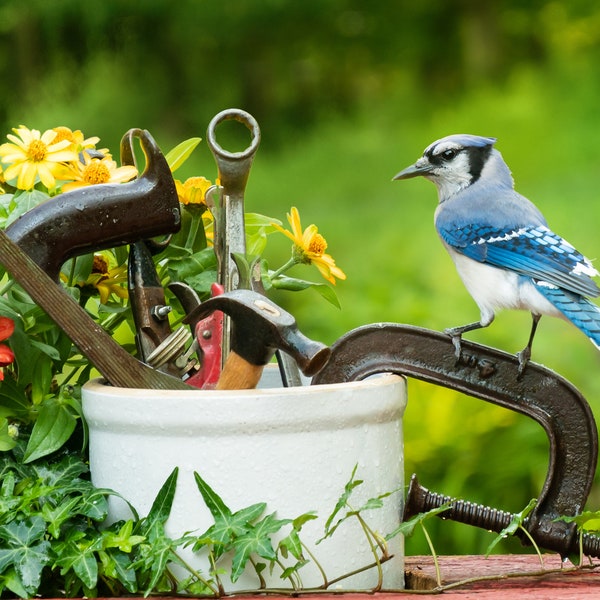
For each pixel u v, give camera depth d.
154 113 24.31
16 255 3.55
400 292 12.12
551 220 17.81
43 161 4.16
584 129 23.70
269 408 3.40
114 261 4.58
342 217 20.80
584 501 4.00
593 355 10.47
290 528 3.43
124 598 3.42
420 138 25.55
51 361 4.19
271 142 26.08
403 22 28.23
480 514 3.94
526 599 3.52
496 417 8.07
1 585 3.39
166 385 3.71
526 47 28.31
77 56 22.06
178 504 3.43
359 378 4.03
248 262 3.92
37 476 3.84
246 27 25.97
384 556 3.55
